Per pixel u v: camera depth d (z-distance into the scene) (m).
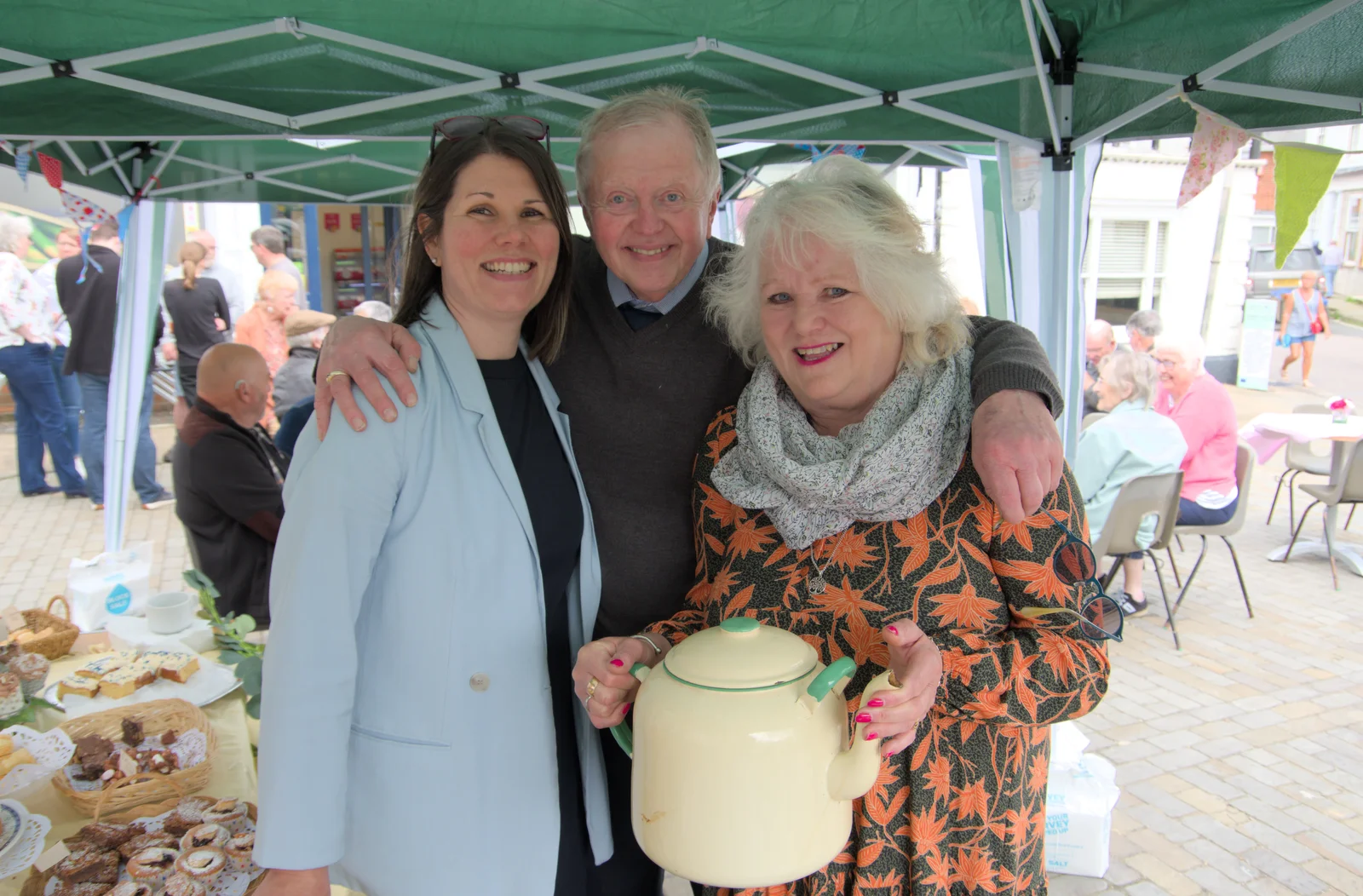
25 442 6.07
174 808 1.44
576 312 1.45
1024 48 2.03
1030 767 1.13
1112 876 2.44
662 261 1.40
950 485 1.09
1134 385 3.84
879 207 1.07
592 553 1.31
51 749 1.47
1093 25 1.97
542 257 1.14
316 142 3.34
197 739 1.55
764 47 1.96
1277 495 5.58
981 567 1.08
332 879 1.20
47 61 1.79
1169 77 1.85
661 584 1.42
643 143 1.36
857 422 1.15
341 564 1.02
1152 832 2.65
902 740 0.90
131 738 1.54
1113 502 3.77
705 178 1.43
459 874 1.12
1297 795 2.84
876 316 1.06
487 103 2.20
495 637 1.13
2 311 5.65
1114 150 8.59
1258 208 9.57
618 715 1.03
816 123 2.45
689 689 0.91
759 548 1.19
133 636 2.11
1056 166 2.22
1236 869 2.48
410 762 1.10
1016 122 2.20
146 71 1.89
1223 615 4.30
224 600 2.91
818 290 1.06
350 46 1.85
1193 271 9.29
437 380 1.13
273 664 1.00
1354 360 12.30
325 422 1.06
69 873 1.24
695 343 1.43
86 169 3.24
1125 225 8.90
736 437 1.26
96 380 5.62
